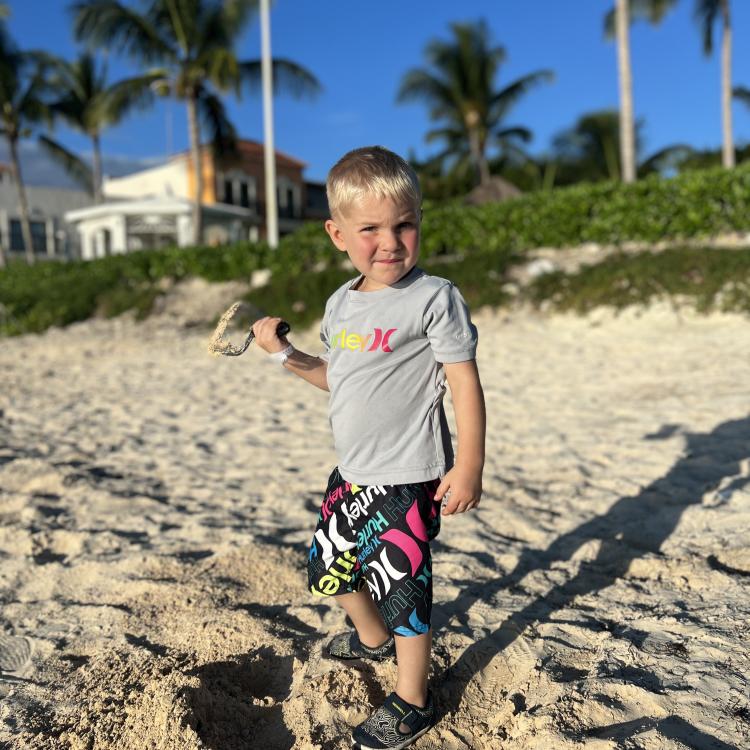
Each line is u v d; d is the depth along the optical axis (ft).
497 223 40.55
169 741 5.87
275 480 14.62
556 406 19.89
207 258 50.08
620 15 54.65
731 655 6.51
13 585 9.73
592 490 12.44
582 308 31.12
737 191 33.14
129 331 44.01
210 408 23.54
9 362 38.50
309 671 6.94
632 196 36.60
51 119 91.04
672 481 12.34
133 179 123.95
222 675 7.00
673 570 8.87
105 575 9.86
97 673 7.19
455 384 5.72
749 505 10.51
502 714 6.26
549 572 9.24
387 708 5.82
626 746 5.27
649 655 6.71
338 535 6.12
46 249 111.34
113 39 69.51
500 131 104.99
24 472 15.42
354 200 5.50
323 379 6.53
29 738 6.15
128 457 17.31
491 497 12.47
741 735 5.36
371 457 5.86
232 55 66.44
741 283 28.66
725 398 18.07
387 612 5.79
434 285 5.77
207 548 10.81
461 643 7.39
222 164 112.37
